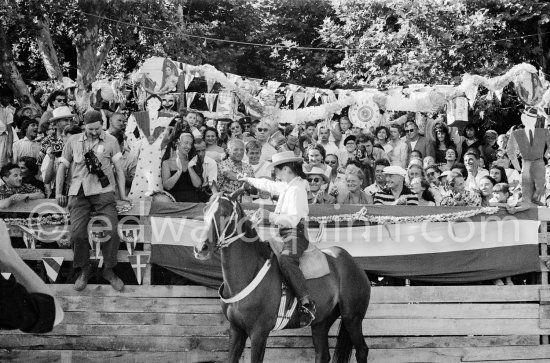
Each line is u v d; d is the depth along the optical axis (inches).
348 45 817.5
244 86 517.0
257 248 329.1
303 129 556.7
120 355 373.4
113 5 712.4
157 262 378.0
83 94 512.7
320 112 496.1
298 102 542.0
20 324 113.5
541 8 706.2
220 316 379.2
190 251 378.3
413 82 717.3
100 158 363.6
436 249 393.4
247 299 323.0
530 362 394.0
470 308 391.9
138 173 395.2
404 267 391.5
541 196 413.4
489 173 472.1
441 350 389.7
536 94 426.3
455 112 479.2
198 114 485.1
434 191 435.5
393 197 422.3
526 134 416.5
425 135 530.0
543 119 466.6
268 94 498.9
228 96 553.0
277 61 1018.1
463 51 711.7
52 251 373.1
